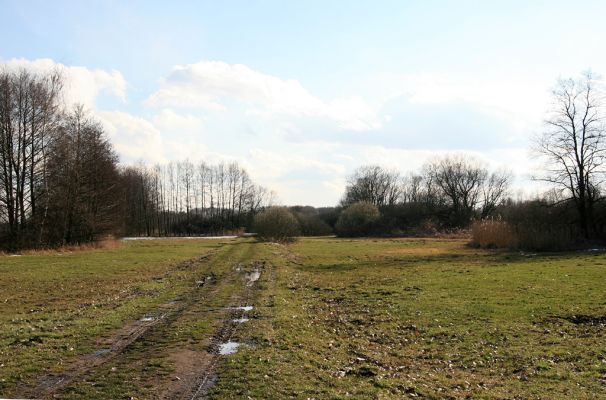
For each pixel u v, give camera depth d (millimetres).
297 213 110938
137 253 46812
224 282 27062
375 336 15523
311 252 51969
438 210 106938
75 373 11250
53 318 17109
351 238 88625
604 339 14781
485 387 10820
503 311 18812
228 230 120125
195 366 11727
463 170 105500
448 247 57781
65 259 38938
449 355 13430
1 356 12445
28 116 49625
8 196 48500
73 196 53281
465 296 22094
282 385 10367
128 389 10164
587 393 10438
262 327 15664
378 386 10516
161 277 29109
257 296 22156
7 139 48312
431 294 22844
